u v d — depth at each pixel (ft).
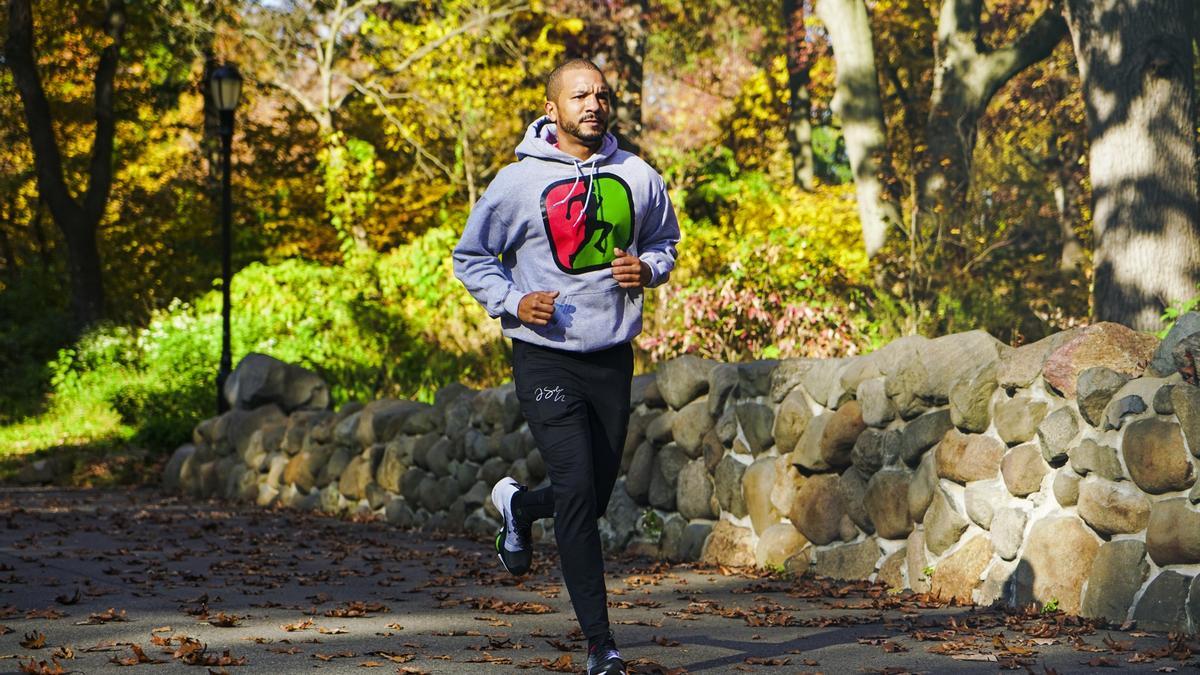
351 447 32.35
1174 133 33.76
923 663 12.45
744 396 21.83
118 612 16.03
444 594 18.22
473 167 71.00
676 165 64.85
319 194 78.02
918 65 77.30
